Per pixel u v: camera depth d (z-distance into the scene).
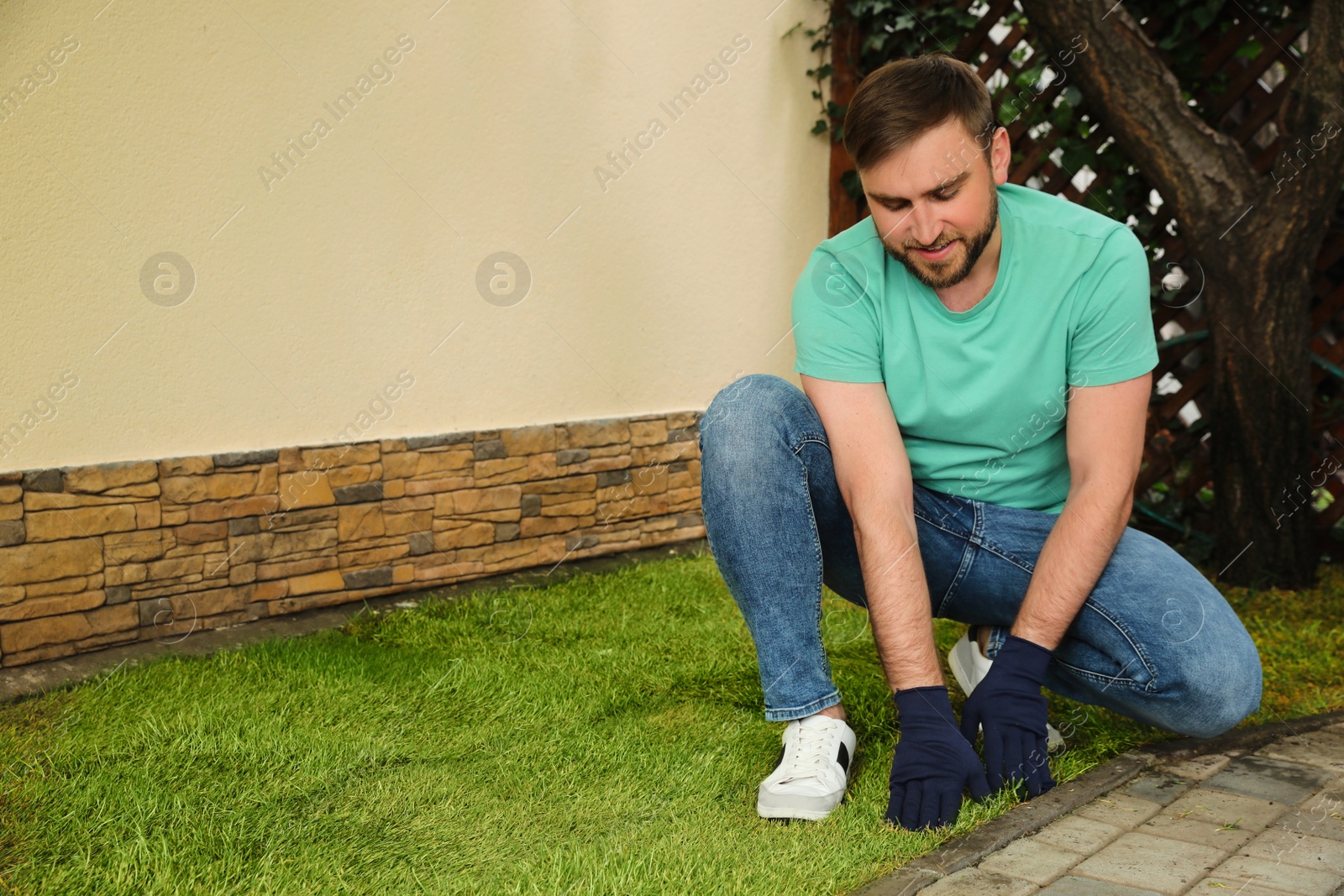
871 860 1.55
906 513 1.78
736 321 4.00
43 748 2.00
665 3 3.60
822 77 4.16
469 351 3.23
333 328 2.94
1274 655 2.69
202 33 2.63
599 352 3.57
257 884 1.50
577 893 1.45
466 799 1.80
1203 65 3.58
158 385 2.64
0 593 2.42
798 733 1.77
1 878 1.51
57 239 2.46
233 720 2.13
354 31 2.89
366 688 2.33
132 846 1.61
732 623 2.86
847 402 1.85
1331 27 3.09
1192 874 1.52
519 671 2.47
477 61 3.15
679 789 1.85
